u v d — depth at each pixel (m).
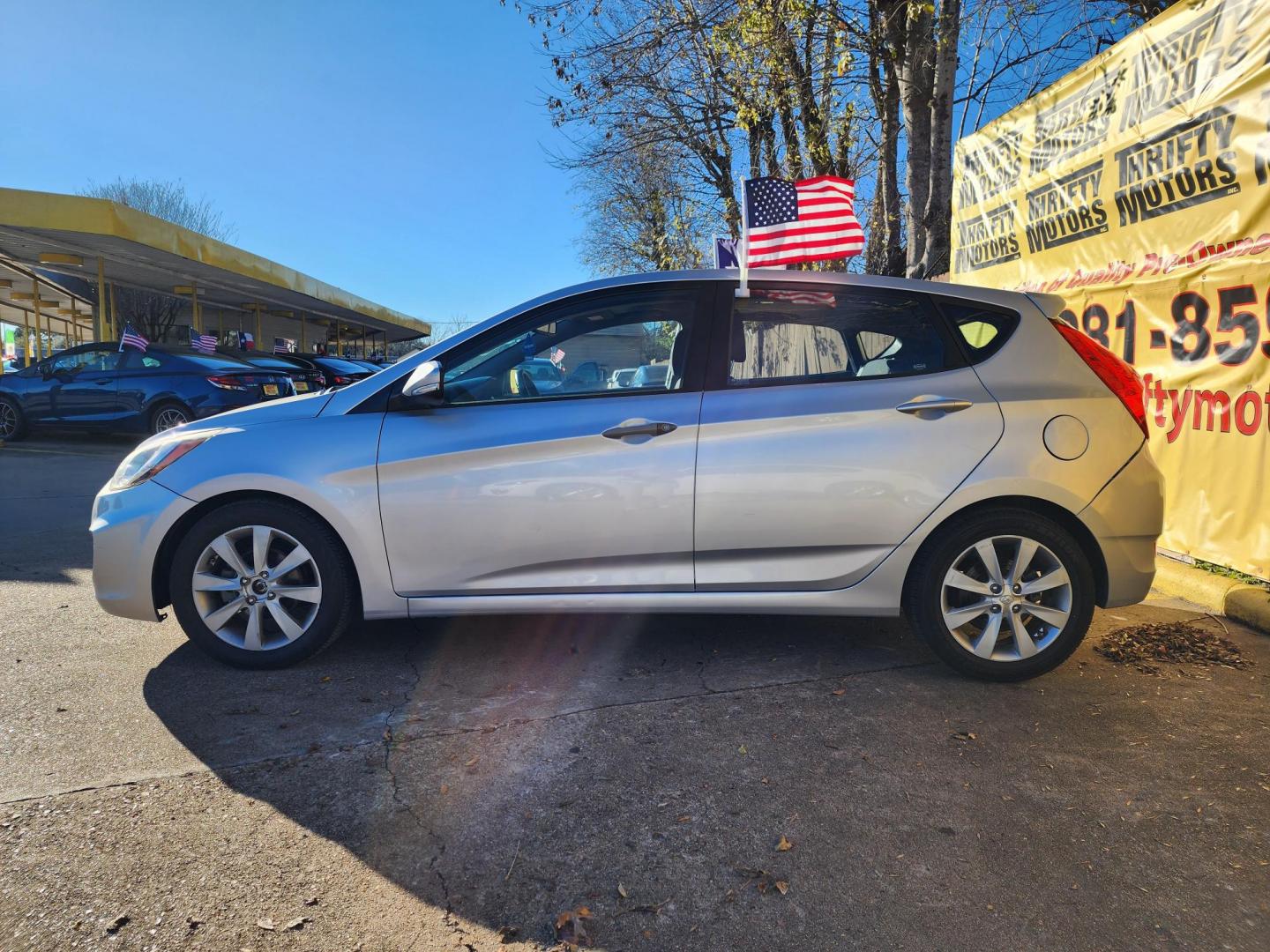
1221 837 2.38
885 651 3.82
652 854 2.31
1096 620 4.25
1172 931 2.00
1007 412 3.33
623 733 3.01
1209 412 4.73
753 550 3.39
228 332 30.08
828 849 2.33
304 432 3.46
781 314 3.51
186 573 3.47
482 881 2.20
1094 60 5.92
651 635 4.04
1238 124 4.59
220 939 1.96
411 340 40.00
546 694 3.35
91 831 2.38
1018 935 1.99
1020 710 3.20
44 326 32.84
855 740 2.95
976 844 2.35
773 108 10.79
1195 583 4.53
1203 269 4.71
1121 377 3.44
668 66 11.22
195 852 2.29
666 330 3.53
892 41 8.58
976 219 7.76
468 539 3.41
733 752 2.87
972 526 3.34
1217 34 4.74
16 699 3.26
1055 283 6.45
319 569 3.46
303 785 2.64
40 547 5.82
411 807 2.53
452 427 3.43
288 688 3.39
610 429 3.36
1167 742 2.94
